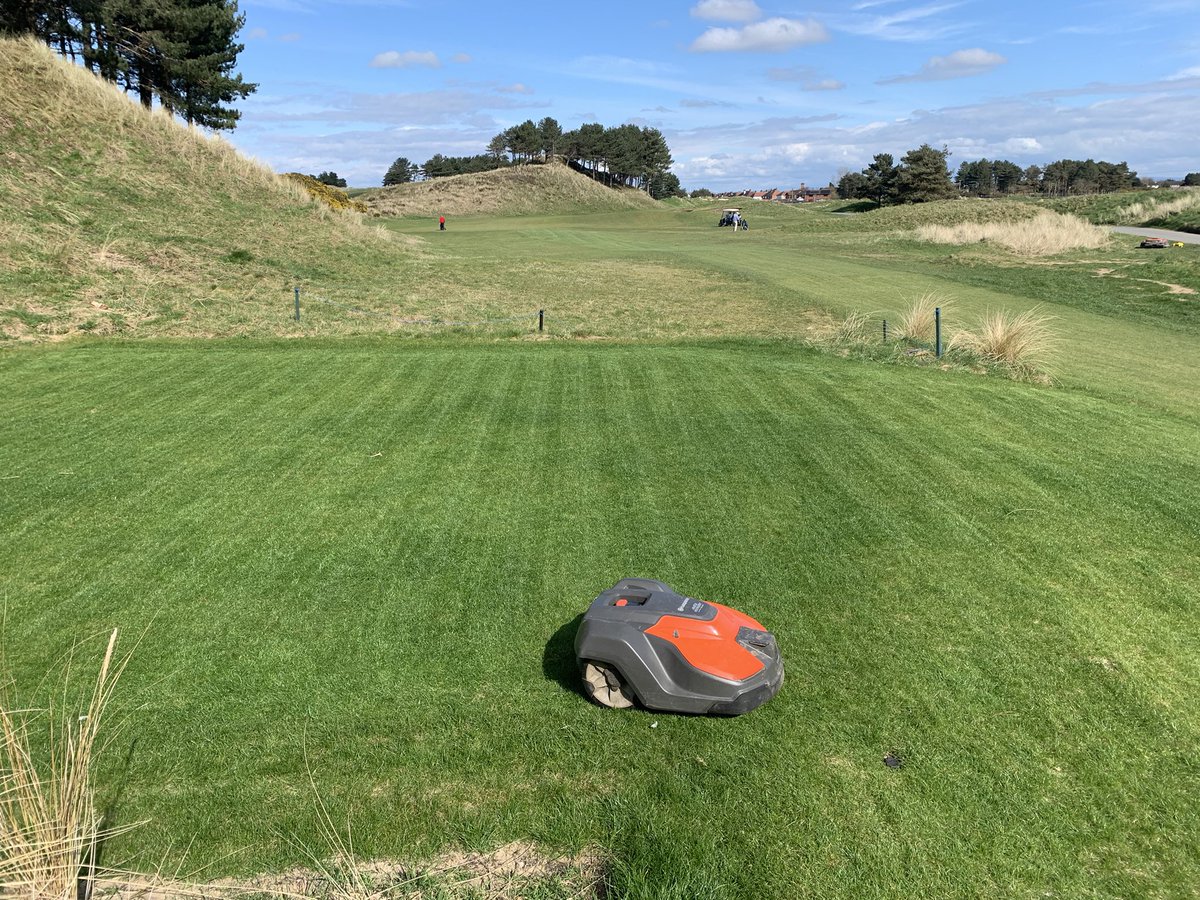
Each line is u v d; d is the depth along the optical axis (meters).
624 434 10.20
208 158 30.86
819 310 21.86
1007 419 10.85
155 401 11.45
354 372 13.21
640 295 24.70
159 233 23.55
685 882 3.59
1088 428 10.50
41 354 14.12
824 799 4.15
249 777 4.36
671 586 6.36
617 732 4.70
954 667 5.29
